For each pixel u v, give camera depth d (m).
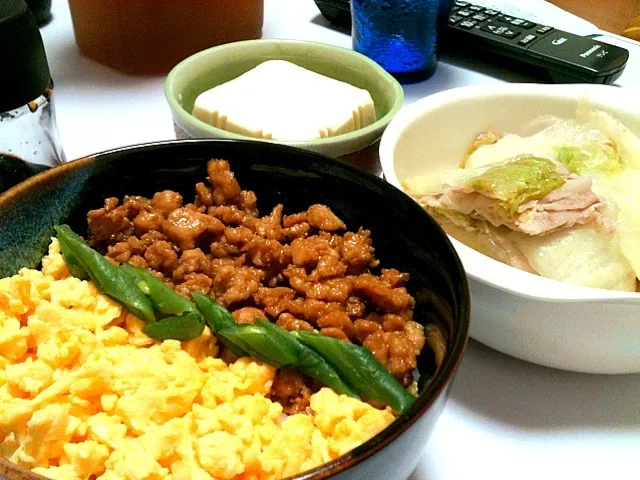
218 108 0.31
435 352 0.21
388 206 0.24
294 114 0.31
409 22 0.41
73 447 0.19
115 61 0.42
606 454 0.22
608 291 0.21
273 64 0.35
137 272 0.24
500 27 0.44
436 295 0.22
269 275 0.25
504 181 0.27
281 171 0.26
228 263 0.25
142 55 0.41
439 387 0.17
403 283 0.24
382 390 0.21
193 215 0.25
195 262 0.25
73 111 0.39
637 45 0.47
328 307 0.23
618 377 0.25
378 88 0.35
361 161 0.31
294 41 0.37
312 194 0.26
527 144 0.32
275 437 0.20
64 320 0.22
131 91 0.41
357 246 0.24
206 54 0.35
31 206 0.23
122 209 0.25
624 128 0.31
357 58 0.36
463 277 0.20
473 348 0.26
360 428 0.19
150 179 0.26
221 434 0.19
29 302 0.22
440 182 0.29
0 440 0.20
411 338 0.22
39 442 0.19
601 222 0.27
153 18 0.40
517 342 0.24
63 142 0.36
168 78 0.33
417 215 0.22
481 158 0.31
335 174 0.25
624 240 0.27
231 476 0.18
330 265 0.24
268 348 0.21
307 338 0.22
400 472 0.17
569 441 0.22
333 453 0.19
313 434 0.20
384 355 0.22
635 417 0.23
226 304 0.24
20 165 0.30
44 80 0.27
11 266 0.23
